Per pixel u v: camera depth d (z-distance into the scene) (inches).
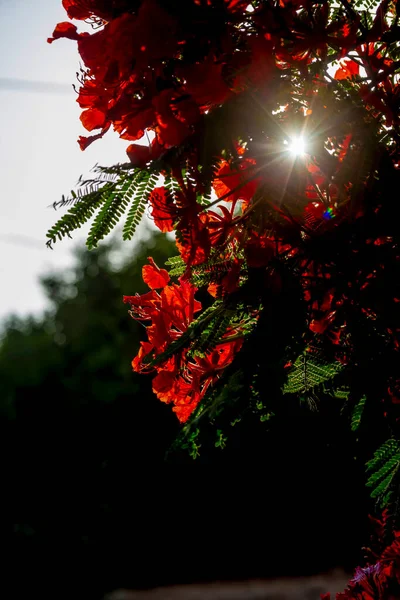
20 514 552.7
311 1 54.0
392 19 57.0
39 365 640.4
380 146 53.5
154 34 52.7
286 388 54.9
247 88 53.0
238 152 54.1
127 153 53.5
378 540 66.8
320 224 54.2
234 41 53.8
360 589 66.6
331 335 54.0
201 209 52.9
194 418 53.0
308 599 441.1
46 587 500.1
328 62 54.6
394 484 56.1
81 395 585.0
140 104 54.6
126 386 571.5
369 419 53.4
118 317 697.6
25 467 567.5
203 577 552.7
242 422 57.2
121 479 557.3
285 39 53.9
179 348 55.1
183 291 59.1
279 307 53.1
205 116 52.8
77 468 568.1
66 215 53.4
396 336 53.1
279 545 519.5
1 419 568.4
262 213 54.1
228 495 498.9
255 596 474.6
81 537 528.7
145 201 53.9
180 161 52.1
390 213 53.2
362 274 53.6
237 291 54.3
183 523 544.1
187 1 52.4
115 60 53.9
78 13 56.5
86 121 56.8
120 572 553.0
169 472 528.7
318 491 370.9
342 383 53.7
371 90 53.7
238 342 56.1
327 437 58.2
